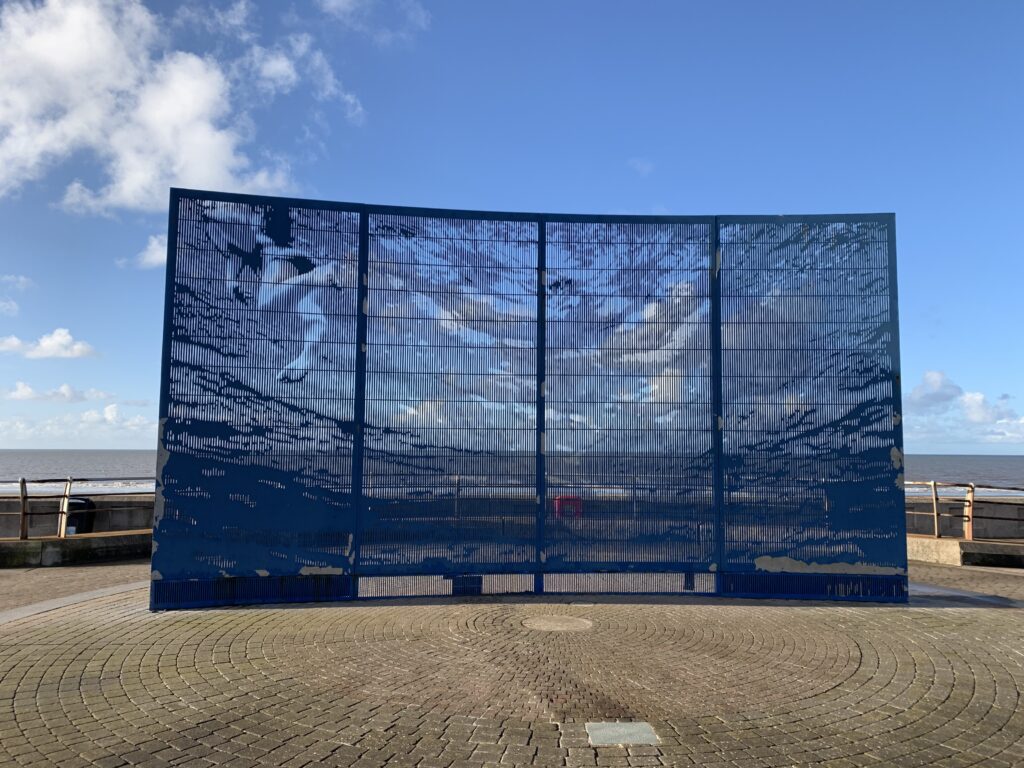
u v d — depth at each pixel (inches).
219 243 315.9
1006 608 319.3
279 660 231.5
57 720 179.8
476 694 200.8
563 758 159.9
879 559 330.6
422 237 334.3
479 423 332.2
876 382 336.2
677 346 341.7
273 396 317.4
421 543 324.8
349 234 328.8
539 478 333.4
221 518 310.3
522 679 214.2
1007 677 220.1
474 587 333.1
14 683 207.9
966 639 265.0
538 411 335.6
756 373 340.2
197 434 309.4
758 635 267.9
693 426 338.6
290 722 179.3
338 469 321.4
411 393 328.8
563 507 333.4
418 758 159.2
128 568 423.8
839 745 168.1
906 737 173.2
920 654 244.5
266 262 320.2
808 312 342.0
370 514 322.3
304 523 317.1
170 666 224.7
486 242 338.6
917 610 313.0
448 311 333.4
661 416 339.0
